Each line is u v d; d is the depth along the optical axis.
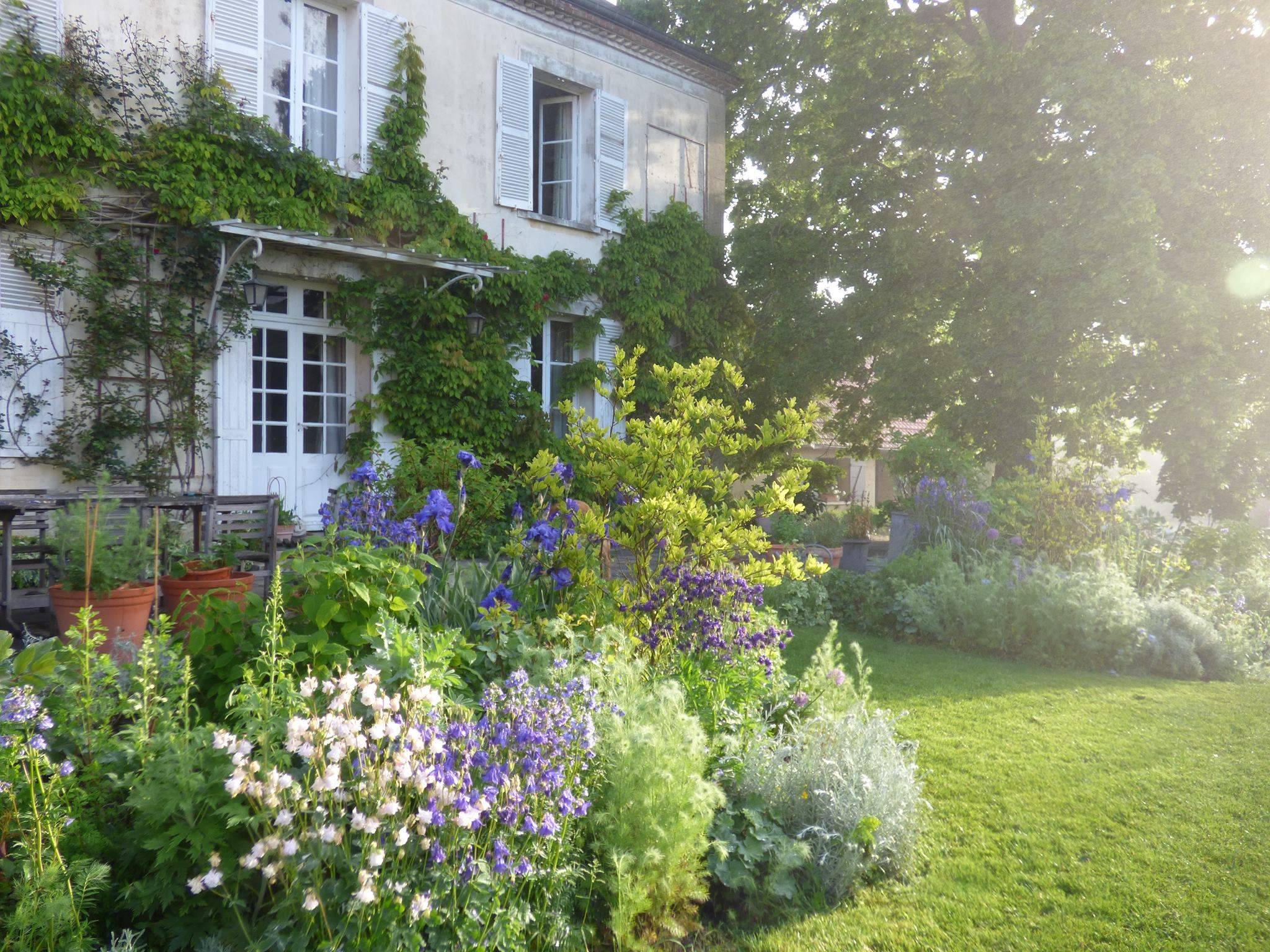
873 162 16.08
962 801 4.07
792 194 18.92
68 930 2.14
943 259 14.20
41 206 7.62
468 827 2.27
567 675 3.42
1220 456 11.93
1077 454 10.98
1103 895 3.22
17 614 5.29
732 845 3.20
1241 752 4.86
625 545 4.71
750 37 17.67
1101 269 12.03
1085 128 12.41
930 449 11.54
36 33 7.69
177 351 8.46
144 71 8.29
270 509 6.24
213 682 3.24
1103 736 5.11
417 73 10.52
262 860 2.18
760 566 4.66
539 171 13.04
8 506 5.02
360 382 10.37
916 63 15.34
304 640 3.13
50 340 7.86
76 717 2.63
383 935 2.17
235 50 9.02
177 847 2.30
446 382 10.60
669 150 14.19
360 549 3.62
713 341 14.48
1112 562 8.92
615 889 2.67
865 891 3.24
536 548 4.64
